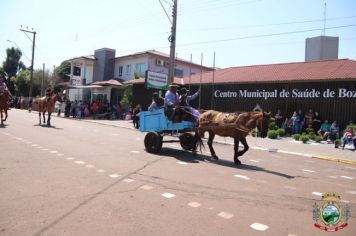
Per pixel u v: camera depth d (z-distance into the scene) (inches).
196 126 480.7
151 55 1594.5
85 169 356.5
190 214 236.5
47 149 470.9
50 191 272.1
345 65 958.4
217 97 1125.1
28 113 1413.6
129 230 203.6
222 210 248.7
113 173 344.2
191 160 449.1
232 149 611.2
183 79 1264.8
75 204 244.2
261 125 415.8
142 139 669.3
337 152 652.7
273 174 397.4
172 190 294.2
